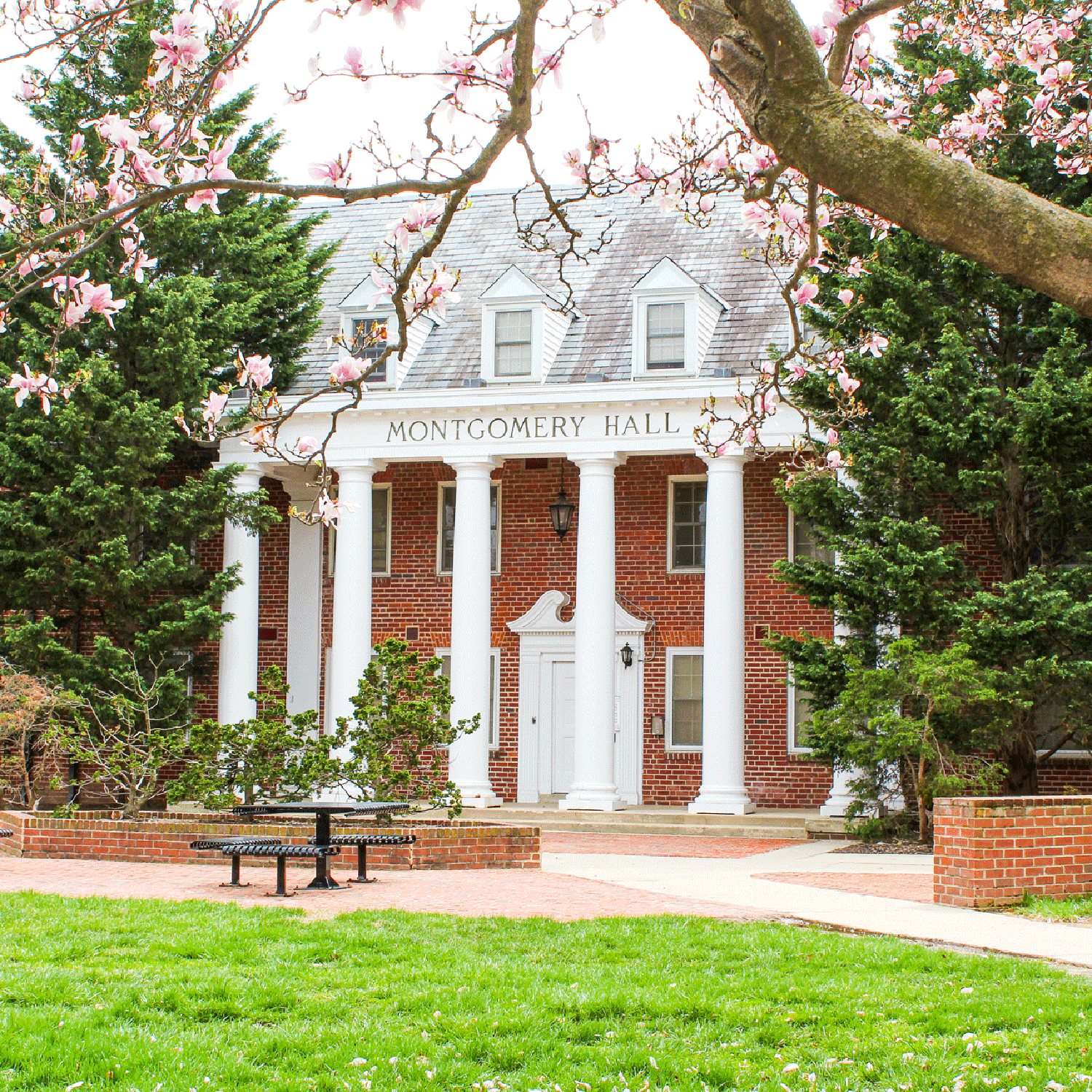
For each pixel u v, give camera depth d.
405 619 28.80
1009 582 21.09
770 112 4.41
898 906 13.02
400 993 8.33
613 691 25.11
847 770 21.19
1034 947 10.34
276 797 18.41
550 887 14.32
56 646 23.41
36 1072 6.44
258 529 25.84
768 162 8.02
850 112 4.30
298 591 28.91
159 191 5.61
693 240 28.61
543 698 27.81
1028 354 21.28
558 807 24.95
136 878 14.96
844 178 4.30
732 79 4.55
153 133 7.18
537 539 28.19
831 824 22.50
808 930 10.95
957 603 20.19
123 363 25.34
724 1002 8.08
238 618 26.48
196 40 6.47
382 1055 6.89
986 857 12.78
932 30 18.47
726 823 23.44
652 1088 6.37
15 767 26.09
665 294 25.61
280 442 26.61
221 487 25.22
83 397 24.12
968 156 11.55
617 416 25.17
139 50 23.23
